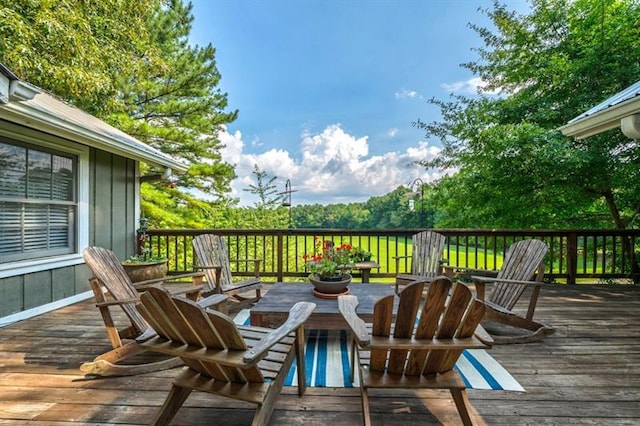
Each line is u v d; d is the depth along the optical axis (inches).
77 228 168.2
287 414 70.7
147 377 86.7
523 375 87.4
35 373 88.7
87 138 151.4
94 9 249.4
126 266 170.1
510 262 130.9
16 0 199.0
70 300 160.6
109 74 276.1
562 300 163.0
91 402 75.1
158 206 359.6
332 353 102.5
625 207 242.8
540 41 257.6
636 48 213.0
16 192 138.8
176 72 374.0
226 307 128.6
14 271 134.0
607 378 86.2
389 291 132.5
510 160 230.5
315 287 124.0
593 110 138.8
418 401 75.4
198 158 408.5
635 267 199.0
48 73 213.0
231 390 61.0
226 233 208.4
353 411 71.9
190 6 397.7
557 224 261.6
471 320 58.2
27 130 139.9
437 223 307.4
